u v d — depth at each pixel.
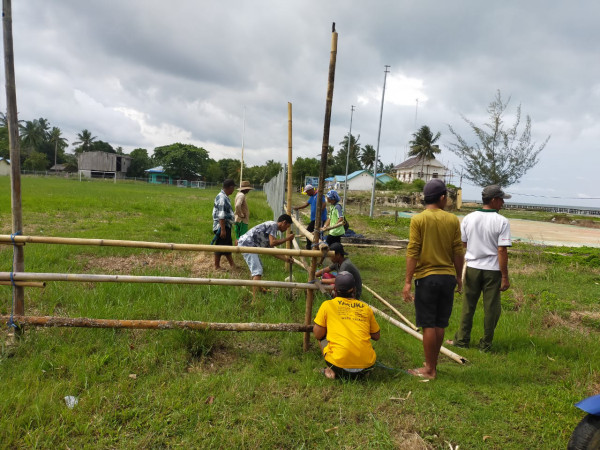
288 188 7.03
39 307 4.75
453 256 3.93
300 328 4.18
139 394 3.26
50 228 11.04
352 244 12.29
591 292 7.85
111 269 6.82
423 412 3.30
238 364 3.96
